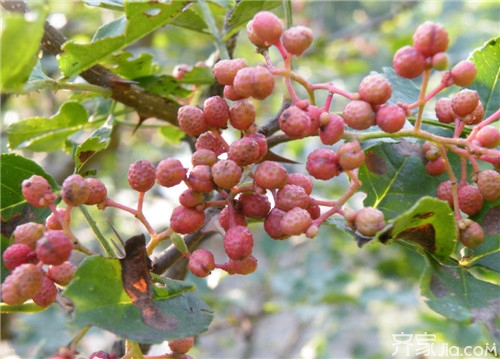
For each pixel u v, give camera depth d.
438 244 0.13
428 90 0.32
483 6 0.43
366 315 0.40
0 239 0.13
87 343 0.31
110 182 0.39
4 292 0.11
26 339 0.30
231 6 0.17
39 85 0.15
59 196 0.13
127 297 0.12
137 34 0.15
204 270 0.12
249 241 0.12
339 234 0.39
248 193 0.13
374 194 0.15
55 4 0.33
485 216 0.14
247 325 0.35
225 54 0.17
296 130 0.12
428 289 0.12
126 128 0.40
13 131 0.18
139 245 0.12
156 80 0.18
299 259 0.41
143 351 0.18
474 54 0.16
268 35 0.13
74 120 0.19
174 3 0.14
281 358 0.39
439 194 0.14
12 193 0.13
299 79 0.13
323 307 0.32
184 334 0.11
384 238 0.12
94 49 0.15
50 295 0.12
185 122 0.13
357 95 0.12
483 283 0.13
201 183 0.12
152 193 0.37
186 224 0.12
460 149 0.13
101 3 0.16
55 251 0.11
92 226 0.13
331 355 0.38
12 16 0.10
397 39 0.40
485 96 0.15
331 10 0.60
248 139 0.12
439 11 0.46
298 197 0.12
